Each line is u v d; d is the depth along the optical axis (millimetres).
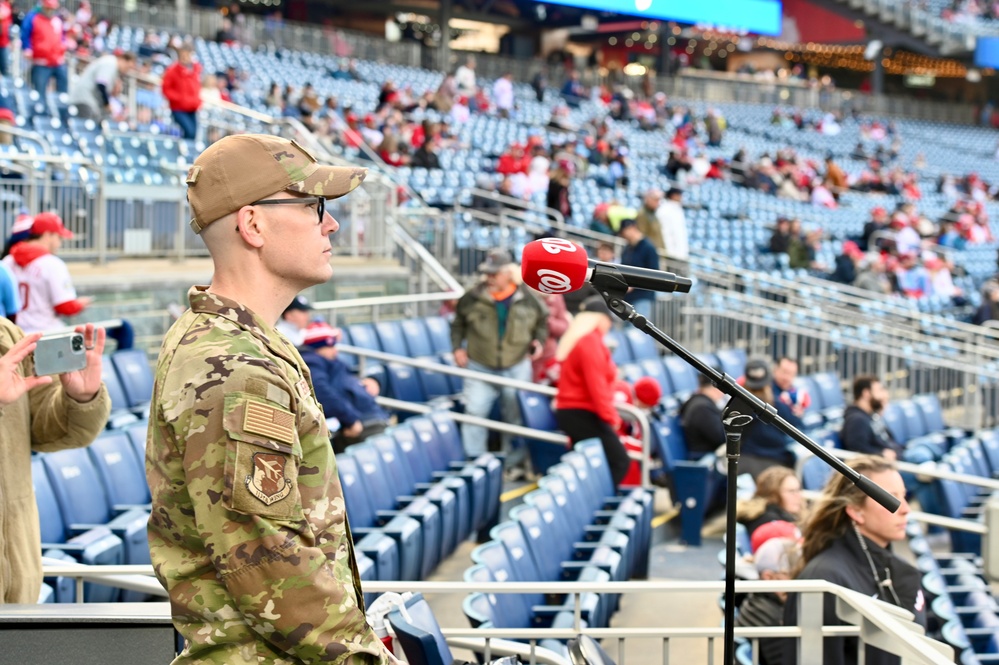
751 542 6762
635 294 14648
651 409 10797
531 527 6477
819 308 17797
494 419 10945
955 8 52125
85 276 10992
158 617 2766
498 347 10594
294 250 2428
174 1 35625
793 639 4789
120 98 18172
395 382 11219
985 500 10711
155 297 11617
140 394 9102
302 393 2338
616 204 18469
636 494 8602
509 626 5531
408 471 8203
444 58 38781
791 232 21422
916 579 5078
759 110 45375
